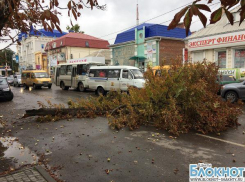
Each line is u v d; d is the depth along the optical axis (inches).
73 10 108.7
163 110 278.2
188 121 271.3
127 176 154.6
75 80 805.2
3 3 101.3
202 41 750.5
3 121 324.2
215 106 258.7
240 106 295.6
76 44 1552.7
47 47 1766.7
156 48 917.8
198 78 282.4
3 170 164.9
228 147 207.0
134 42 999.6
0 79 591.5
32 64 2059.5
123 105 327.3
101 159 183.8
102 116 339.9
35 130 273.7
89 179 151.3
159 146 212.4
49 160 183.3
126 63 1056.2
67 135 251.6
